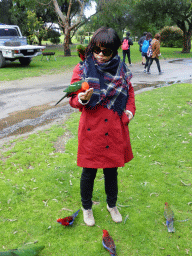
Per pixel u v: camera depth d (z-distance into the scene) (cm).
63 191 284
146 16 2106
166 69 1209
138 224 235
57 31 3212
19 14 2262
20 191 282
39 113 567
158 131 441
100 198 272
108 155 203
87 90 174
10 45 1227
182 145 391
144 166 335
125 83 199
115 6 1677
